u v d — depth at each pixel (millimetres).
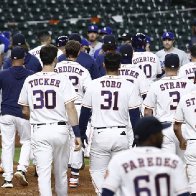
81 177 39500
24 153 35594
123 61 36312
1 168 39312
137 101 29375
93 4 86000
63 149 29703
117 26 83375
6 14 83062
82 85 36062
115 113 29156
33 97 29500
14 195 34281
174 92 31750
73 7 85250
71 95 29375
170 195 19625
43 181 29094
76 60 37750
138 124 19844
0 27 81000
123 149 29281
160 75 42531
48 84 29453
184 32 84625
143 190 19438
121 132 29141
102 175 29500
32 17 83438
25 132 35375
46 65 29781
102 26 82875
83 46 44469
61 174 30188
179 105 28828
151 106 32281
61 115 29453
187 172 29016
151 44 82688
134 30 83500
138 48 42375
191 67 37000
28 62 37594
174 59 31766
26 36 80625
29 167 41562
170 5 87312
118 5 86312
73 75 36000
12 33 80500
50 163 29281
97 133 29203
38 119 29422
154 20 85125
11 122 35125
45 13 84250
